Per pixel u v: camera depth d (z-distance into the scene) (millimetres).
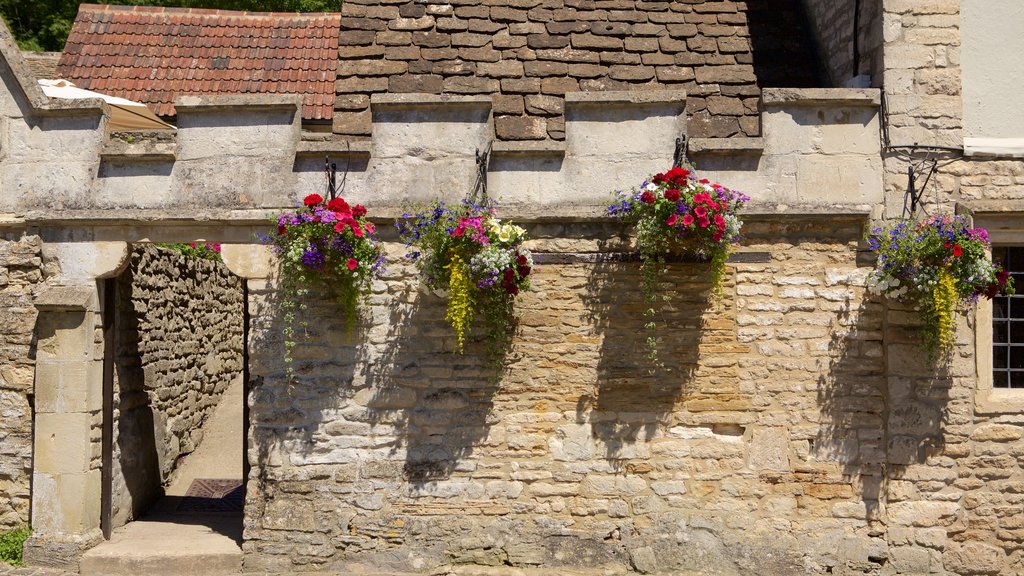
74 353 6270
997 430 6109
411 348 6219
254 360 6227
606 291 6207
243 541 6219
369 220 6164
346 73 7082
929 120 6184
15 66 6223
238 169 6242
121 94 9945
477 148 6219
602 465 6172
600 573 6090
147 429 7922
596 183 6195
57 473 6246
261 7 15188
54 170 6262
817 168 6168
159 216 6168
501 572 6074
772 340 6199
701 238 5758
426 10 7535
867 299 6199
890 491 6117
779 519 6141
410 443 6207
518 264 5820
